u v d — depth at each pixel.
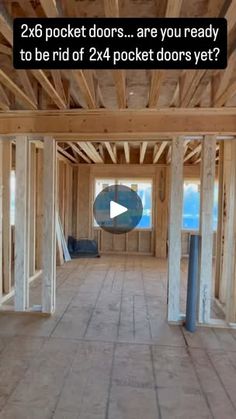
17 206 3.48
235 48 2.22
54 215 3.48
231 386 2.19
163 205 7.61
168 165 7.61
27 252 3.55
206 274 3.27
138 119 3.29
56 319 3.37
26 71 2.80
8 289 4.17
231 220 3.29
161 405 1.97
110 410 1.91
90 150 6.23
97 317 3.45
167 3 1.79
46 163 3.43
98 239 8.06
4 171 4.14
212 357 2.60
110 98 4.00
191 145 5.88
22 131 3.42
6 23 1.96
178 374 2.33
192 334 3.05
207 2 2.20
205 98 3.50
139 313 3.61
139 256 7.66
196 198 7.74
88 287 4.70
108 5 1.77
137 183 7.93
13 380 2.20
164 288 4.71
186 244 7.80
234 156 3.26
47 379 2.22
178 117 3.25
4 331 3.03
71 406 1.94
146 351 2.68
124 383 2.20
